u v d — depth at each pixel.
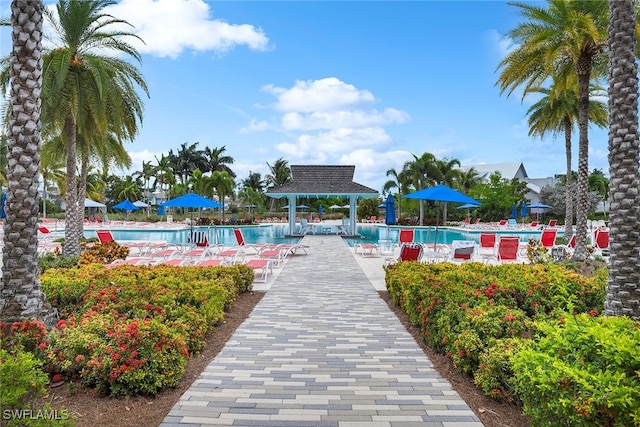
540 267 7.52
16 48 4.86
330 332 5.95
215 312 6.03
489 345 4.06
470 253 12.38
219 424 3.31
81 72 12.73
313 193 25.47
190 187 50.94
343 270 12.20
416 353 5.08
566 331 2.99
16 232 4.76
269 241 23.83
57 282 6.16
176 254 15.30
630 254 5.02
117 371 3.70
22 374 2.65
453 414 3.51
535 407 2.82
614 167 5.23
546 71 13.43
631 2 5.26
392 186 39.91
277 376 4.33
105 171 18.84
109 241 14.55
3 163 29.19
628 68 5.23
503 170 59.12
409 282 6.76
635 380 2.50
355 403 3.71
